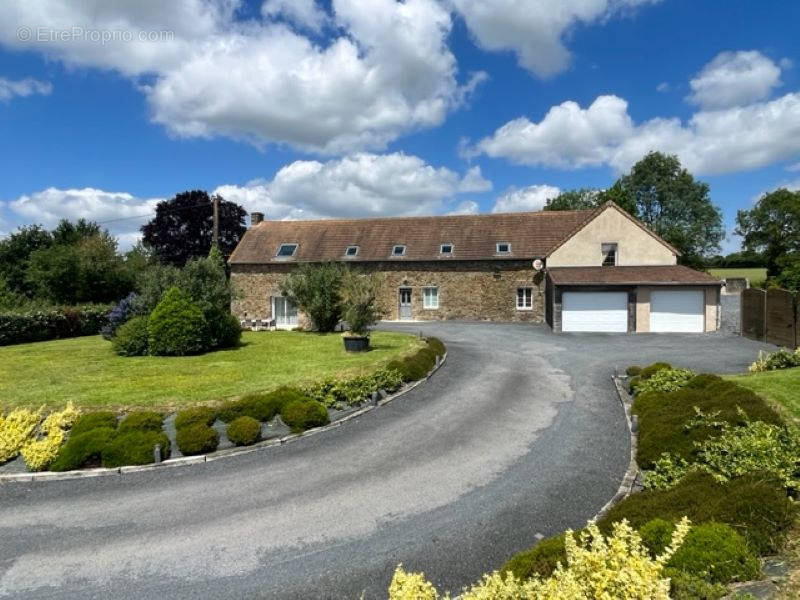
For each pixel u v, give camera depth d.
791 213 46.78
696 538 4.15
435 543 5.88
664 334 21.95
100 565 5.60
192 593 5.10
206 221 43.84
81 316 24.88
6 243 34.84
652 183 53.97
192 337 16.84
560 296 23.50
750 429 7.09
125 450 8.38
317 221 33.84
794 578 3.87
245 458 8.65
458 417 10.46
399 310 30.09
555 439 9.09
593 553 3.24
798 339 16.50
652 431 8.04
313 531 6.21
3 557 5.80
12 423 9.16
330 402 11.05
